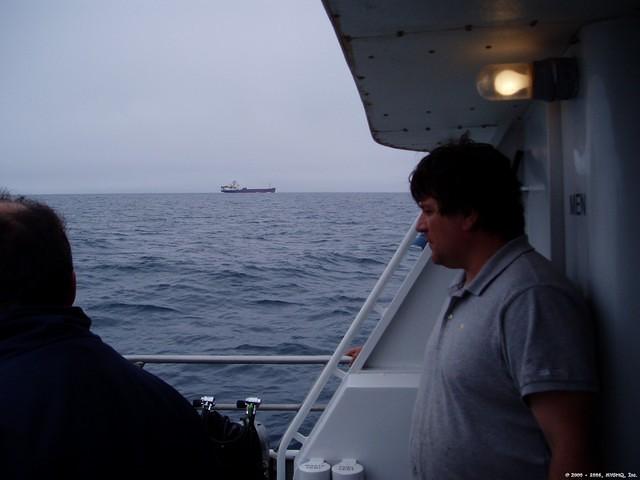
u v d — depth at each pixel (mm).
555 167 1735
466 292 1517
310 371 7379
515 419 1386
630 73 1464
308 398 2738
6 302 1205
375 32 1571
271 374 7258
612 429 1443
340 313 12648
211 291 15922
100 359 1213
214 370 7363
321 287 16594
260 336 10508
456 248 1559
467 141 1683
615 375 1434
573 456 1267
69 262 1276
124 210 71750
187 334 10727
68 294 1283
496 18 1482
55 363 1152
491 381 1395
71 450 1094
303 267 21094
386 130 2789
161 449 1201
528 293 1364
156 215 59375
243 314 12625
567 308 1351
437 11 1440
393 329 2699
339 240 32656
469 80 1980
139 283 17438
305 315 12477
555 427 1289
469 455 1420
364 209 75625
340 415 2609
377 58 1771
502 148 2562
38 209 1256
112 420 1156
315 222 49250
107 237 34031
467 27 1543
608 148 1469
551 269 1431
